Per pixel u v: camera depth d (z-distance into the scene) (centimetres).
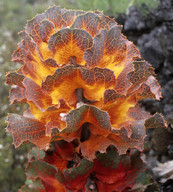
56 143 53
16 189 146
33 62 50
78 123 47
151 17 98
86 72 45
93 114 46
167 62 88
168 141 74
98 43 45
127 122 51
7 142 152
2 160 146
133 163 54
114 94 46
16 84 51
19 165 150
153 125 51
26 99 51
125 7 120
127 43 52
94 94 49
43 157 55
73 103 49
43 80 46
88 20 47
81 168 50
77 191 52
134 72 47
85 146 50
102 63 48
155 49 92
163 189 68
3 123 153
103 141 50
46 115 50
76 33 45
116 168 53
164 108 90
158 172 71
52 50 46
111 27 50
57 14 49
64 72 45
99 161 52
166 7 91
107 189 53
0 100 162
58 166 55
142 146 49
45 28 48
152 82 54
